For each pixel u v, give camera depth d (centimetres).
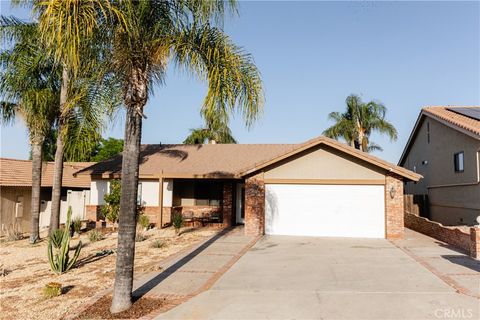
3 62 1442
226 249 1367
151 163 2234
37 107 1439
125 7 738
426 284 871
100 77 848
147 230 1892
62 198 2547
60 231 1277
